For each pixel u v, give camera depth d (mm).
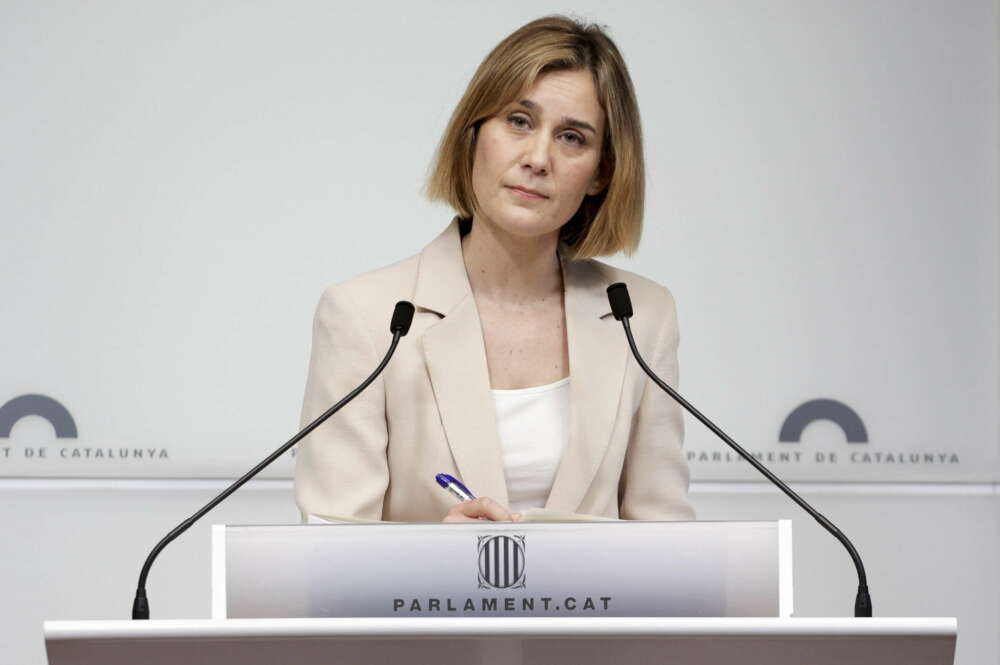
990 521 12695
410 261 8234
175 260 12211
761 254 12688
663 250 12641
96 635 4547
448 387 7707
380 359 7754
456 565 5320
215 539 5371
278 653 4582
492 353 8008
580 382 7879
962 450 12672
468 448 7625
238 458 12164
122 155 12219
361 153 12484
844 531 12602
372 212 12461
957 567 12648
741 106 12789
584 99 7789
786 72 12828
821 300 12672
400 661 4598
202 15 12398
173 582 11977
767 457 12570
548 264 8258
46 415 11984
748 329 12633
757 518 12539
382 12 12617
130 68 12281
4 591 11828
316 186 12422
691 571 5344
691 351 12586
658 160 12711
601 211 8164
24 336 12008
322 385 7773
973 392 12688
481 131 7891
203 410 12156
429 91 12602
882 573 12586
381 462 7645
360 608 5316
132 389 12094
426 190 8297
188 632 4555
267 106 12422
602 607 5305
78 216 12125
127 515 12008
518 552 5324
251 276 12281
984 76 12859
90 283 12102
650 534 5363
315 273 12359
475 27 12703
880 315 12688
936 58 12859
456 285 8016
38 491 11938
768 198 12727
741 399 12586
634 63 12789
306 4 12531
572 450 7730
